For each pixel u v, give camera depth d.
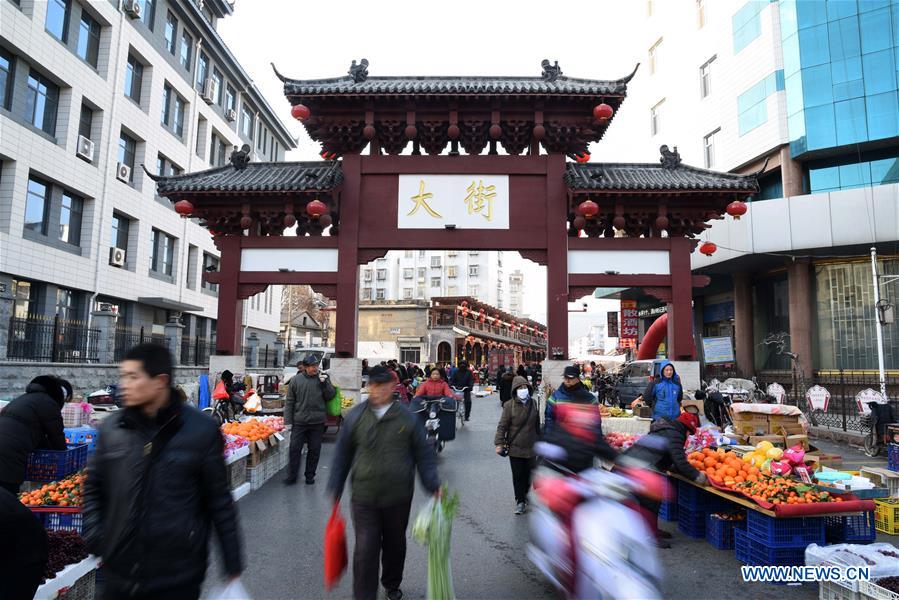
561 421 4.61
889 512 6.43
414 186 14.39
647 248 13.91
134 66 24.34
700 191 13.33
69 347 15.95
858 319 20.73
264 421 9.75
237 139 34.16
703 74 27.58
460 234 14.16
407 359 47.94
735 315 24.84
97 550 2.60
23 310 18.36
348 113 14.38
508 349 62.44
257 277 14.06
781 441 9.03
